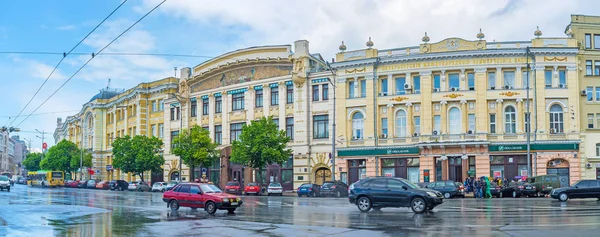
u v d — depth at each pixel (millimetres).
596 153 46031
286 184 55688
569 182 45531
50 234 17969
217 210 28859
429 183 40750
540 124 46375
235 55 60281
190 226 20203
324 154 52969
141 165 67125
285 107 55750
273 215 25109
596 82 47250
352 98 51844
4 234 18000
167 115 69625
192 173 62281
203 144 57562
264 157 50781
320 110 53531
